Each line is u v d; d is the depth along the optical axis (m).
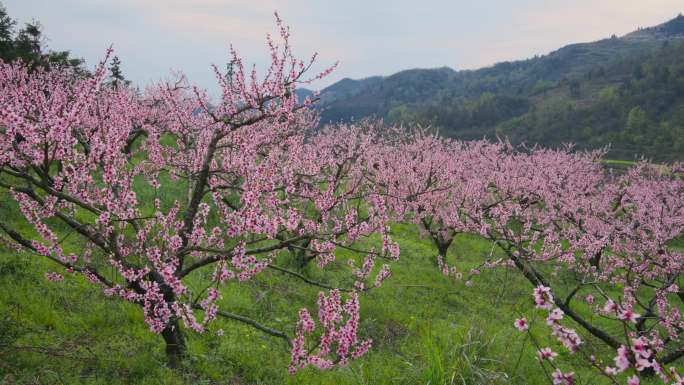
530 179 25.00
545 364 9.41
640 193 24.81
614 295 17.92
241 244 5.88
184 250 6.16
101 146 5.78
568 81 191.88
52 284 8.33
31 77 17.47
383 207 7.71
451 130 149.25
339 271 13.53
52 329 6.99
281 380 7.09
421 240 20.36
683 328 10.58
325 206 9.13
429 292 13.62
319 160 14.25
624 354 3.39
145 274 5.97
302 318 6.23
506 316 12.79
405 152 24.78
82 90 6.08
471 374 7.36
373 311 10.90
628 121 112.25
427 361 7.95
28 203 5.97
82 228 6.01
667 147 94.19
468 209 17.47
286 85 7.04
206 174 7.02
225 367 7.02
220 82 7.79
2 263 8.41
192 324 5.72
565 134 124.31
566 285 17.86
